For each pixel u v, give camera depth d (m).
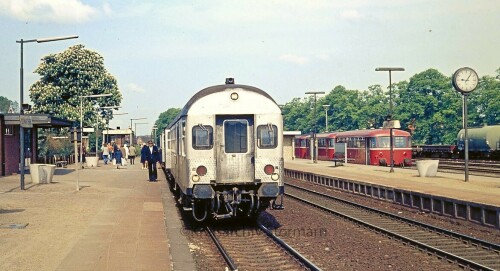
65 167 47.38
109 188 26.70
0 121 33.00
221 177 15.42
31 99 64.50
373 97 116.50
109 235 13.53
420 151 63.03
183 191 16.08
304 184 36.81
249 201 15.63
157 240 12.87
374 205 24.27
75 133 25.03
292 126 136.00
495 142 53.41
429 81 96.50
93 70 66.12
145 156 31.45
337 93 120.88
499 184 26.34
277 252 12.80
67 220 16.02
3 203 20.03
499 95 91.06
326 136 60.84
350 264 11.62
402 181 28.86
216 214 15.55
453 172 36.66
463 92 27.14
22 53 25.02
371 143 48.66
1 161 33.16
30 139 38.41
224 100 15.49
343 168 44.41
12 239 12.90
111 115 69.00
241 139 15.60
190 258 11.30
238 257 12.30
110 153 61.91
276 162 15.51
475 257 12.67
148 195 23.53
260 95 15.66
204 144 15.36
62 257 10.92
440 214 20.09
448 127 93.56
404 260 12.15
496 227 16.56
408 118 96.50
